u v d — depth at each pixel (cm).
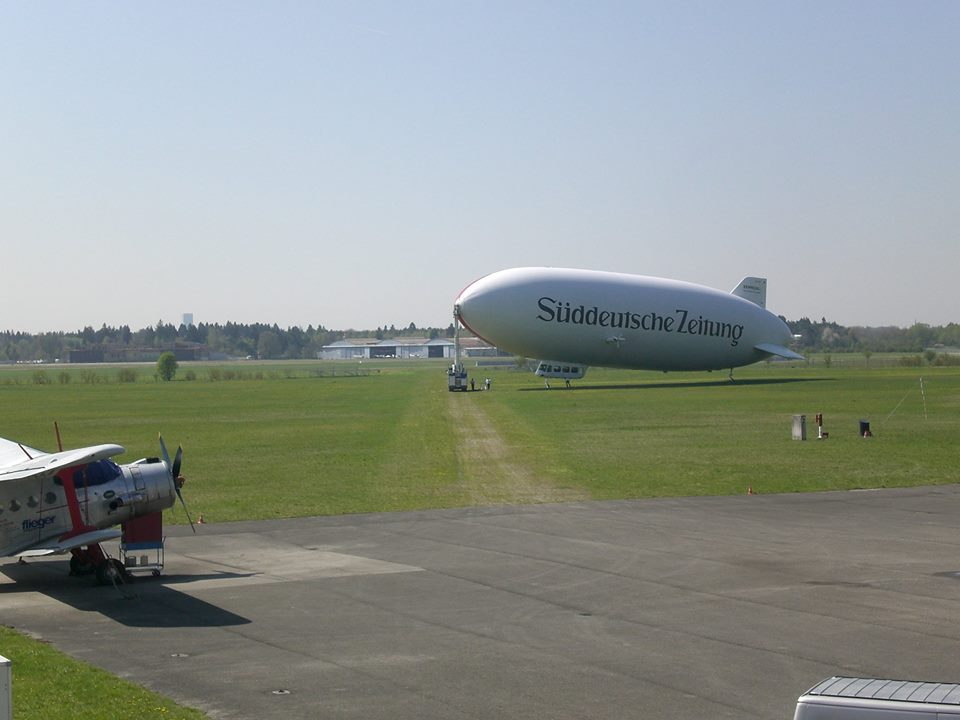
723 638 1605
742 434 5484
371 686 1368
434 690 1350
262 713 1255
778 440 5144
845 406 7531
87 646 1586
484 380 14112
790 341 12681
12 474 1856
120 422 6894
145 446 5147
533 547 2431
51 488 2055
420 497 3316
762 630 1653
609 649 1547
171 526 2812
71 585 2070
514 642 1591
